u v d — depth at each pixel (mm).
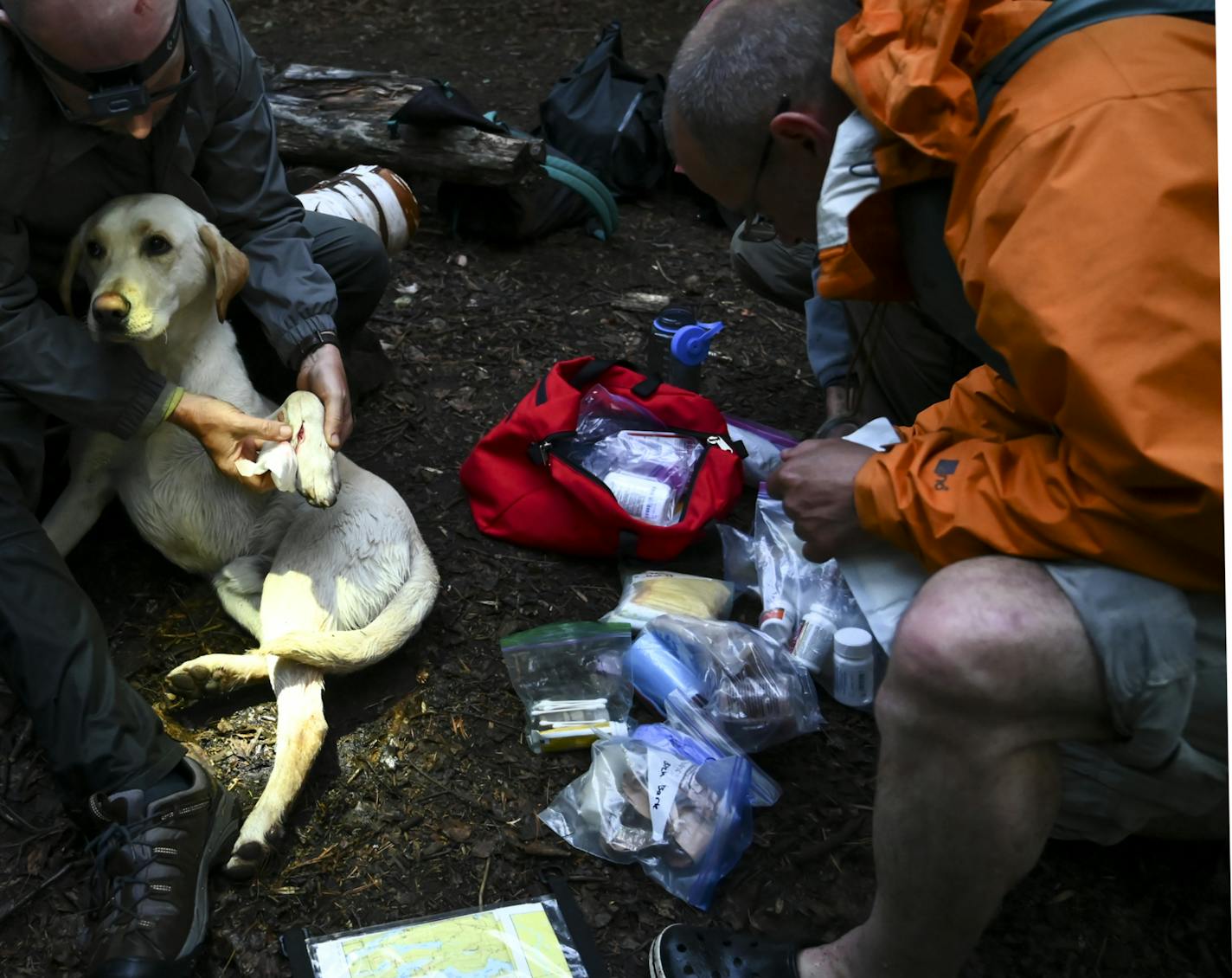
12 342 2119
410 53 6121
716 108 1863
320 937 1896
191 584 2609
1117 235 1373
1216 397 1349
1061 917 1994
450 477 3057
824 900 2033
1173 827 2051
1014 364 1489
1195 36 1487
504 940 1901
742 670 2332
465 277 4023
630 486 2799
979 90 1594
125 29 1900
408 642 2512
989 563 1521
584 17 6707
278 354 2668
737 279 4176
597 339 3746
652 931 1963
